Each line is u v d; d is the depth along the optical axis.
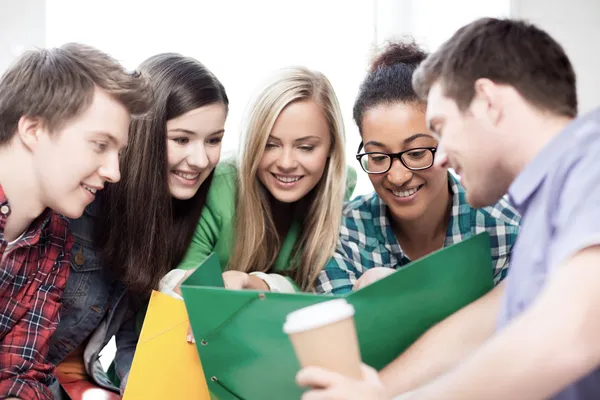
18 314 1.07
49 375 1.11
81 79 0.96
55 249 1.11
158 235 1.25
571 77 0.75
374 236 1.36
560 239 0.61
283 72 1.29
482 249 0.95
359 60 2.03
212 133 1.29
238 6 1.99
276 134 1.27
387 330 0.88
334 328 0.65
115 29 1.94
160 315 1.02
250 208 1.34
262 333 0.85
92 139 0.97
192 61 1.30
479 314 0.93
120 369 1.26
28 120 0.96
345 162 1.35
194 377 1.01
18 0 1.90
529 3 2.02
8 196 0.99
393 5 2.03
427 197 1.22
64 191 0.98
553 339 0.56
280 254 1.41
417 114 1.17
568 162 0.67
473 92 0.74
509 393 0.57
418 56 1.24
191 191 1.32
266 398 0.91
